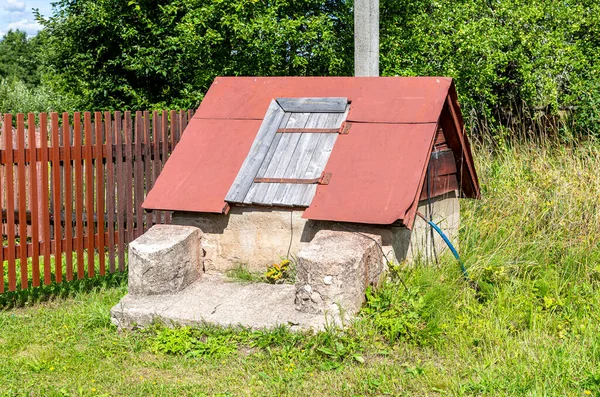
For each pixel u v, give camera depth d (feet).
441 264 20.40
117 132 22.62
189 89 44.60
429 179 20.34
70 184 21.17
